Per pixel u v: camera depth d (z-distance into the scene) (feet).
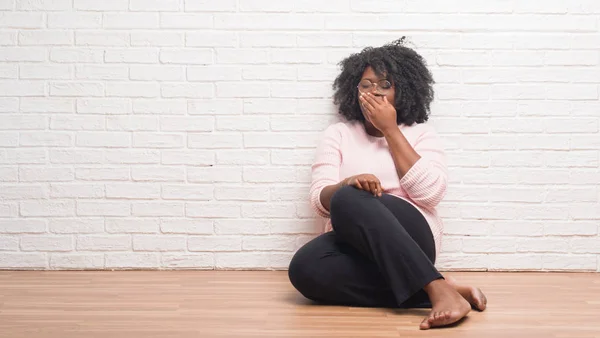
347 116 9.14
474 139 9.76
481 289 8.32
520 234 9.78
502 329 6.10
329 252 7.23
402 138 7.86
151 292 7.99
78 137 9.75
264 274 9.45
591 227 9.77
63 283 8.62
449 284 6.68
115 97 9.75
